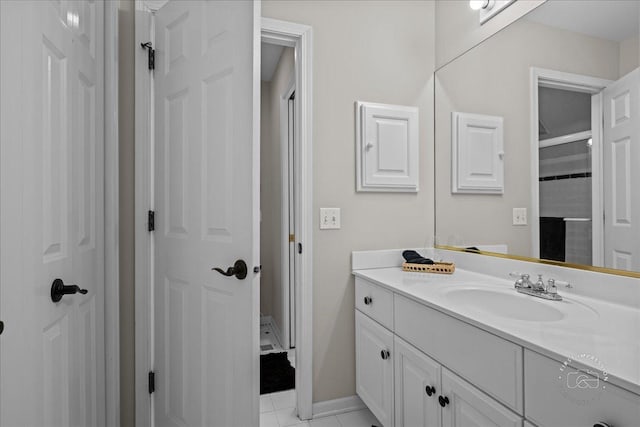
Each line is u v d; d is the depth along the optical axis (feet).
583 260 4.08
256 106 3.73
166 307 4.91
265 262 11.34
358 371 5.90
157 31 5.04
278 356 8.39
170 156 4.83
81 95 3.97
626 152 3.64
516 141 5.02
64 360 3.48
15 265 2.63
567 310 3.58
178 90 4.69
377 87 6.33
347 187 6.13
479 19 5.68
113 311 4.74
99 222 4.50
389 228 6.40
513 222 5.06
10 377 2.56
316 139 5.92
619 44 3.75
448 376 3.63
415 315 4.24
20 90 2.71
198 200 4.41
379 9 6.38
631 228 3.58
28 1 2.80
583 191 4.09
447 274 5.57
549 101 4.52
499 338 2.97
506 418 2.87
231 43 3.97
